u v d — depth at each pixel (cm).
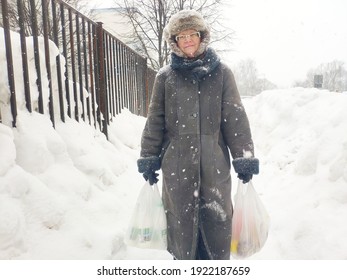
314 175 398
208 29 235
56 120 374
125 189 388
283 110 741
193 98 233
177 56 236
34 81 333
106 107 514
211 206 236
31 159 274
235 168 234
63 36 400
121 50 685
